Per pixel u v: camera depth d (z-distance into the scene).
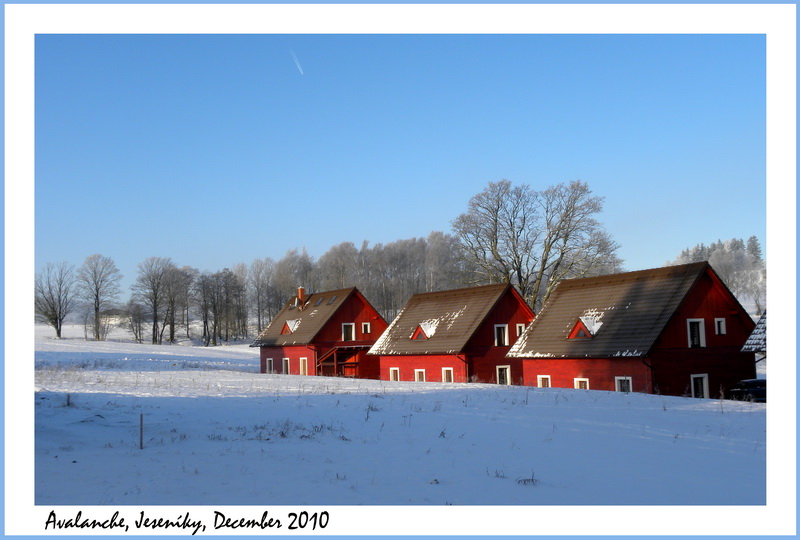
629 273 38.31
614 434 18.61
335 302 56.50
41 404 21.47
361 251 118.50
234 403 24.14
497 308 45.06
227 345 111.56
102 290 109.44
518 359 44.00
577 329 37.00
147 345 89.00
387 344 49.62
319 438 17.50
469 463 14.68
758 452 16.30
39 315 106.44
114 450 15.59
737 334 36.50
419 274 111.38
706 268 34.97
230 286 117.44
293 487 12.37
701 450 16.45
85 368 45.12
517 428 19.38
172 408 22.48
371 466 14.21
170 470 13.55
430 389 30.69
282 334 59.78
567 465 14.64
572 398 26.91
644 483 13.11
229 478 12.96
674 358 34.00
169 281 112.94
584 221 56.16
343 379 38.62
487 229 57.97
